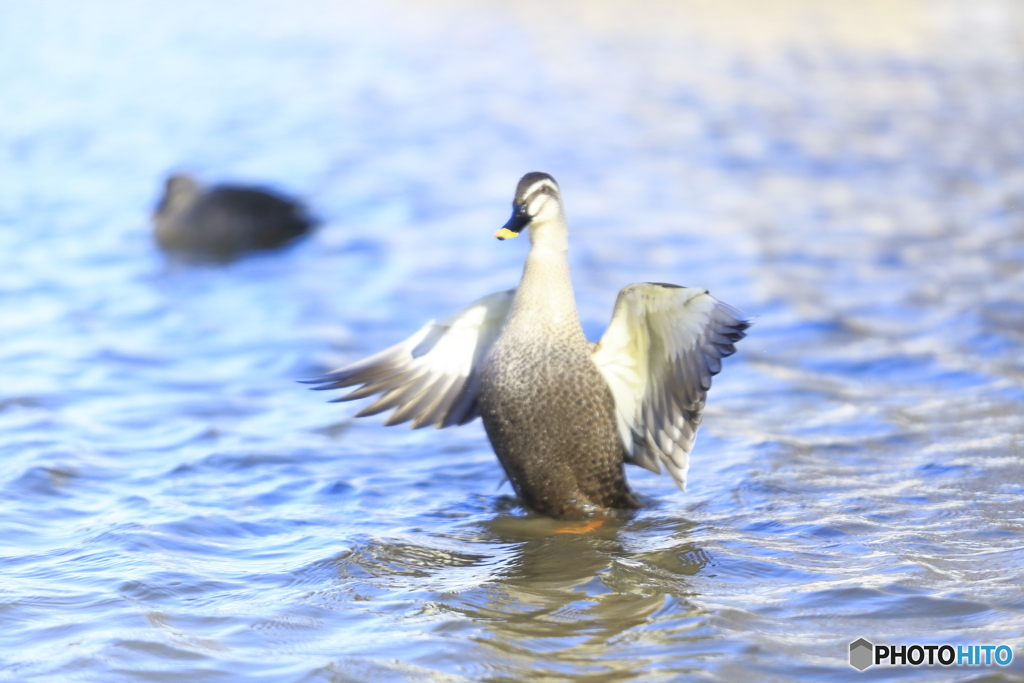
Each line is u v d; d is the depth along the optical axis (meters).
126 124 33.22
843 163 26.75
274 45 49.06
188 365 13.61
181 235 20.89
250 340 14.63
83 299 16.77
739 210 22.22
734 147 29.03
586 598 7.40
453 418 9.89
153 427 11.30
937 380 12.27
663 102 35.75
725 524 8.71
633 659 6.46
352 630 6.93
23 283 17.64
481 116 34.06
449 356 9.88
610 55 45.44
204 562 8.00
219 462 10.22
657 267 17.92
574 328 8.98
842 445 10.45
